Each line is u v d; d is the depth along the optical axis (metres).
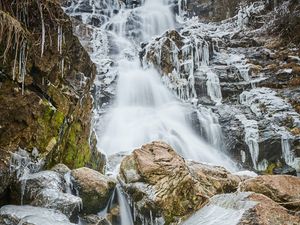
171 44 13.65
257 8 17.80
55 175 5.37
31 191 5.05
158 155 6.17
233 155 10.68
